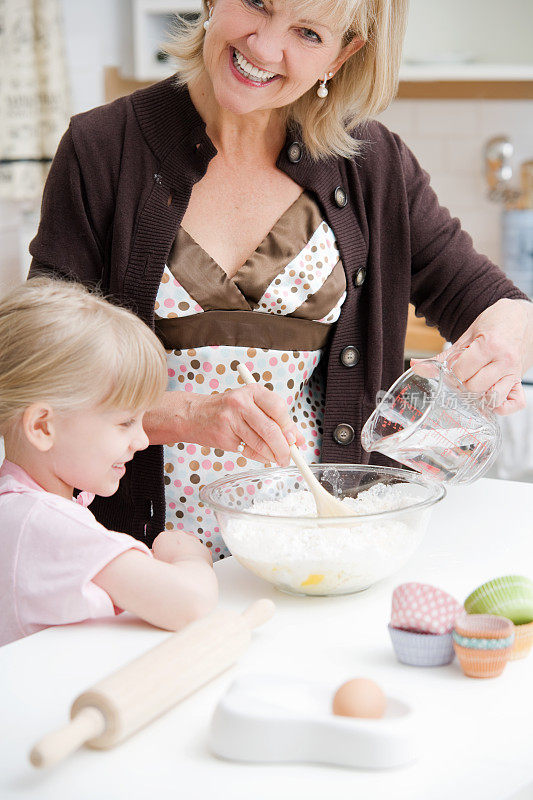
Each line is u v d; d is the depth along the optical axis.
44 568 1.04
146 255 1.43
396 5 1.41
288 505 1.23
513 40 3.50
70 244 1.47
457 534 1.31
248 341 1.45
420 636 0.91
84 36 3.59
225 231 1.47
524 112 3.61
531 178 3.61
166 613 1.01
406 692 0.81
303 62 1.28
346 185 1.54
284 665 0.93
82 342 1.13
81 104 3.65
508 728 0.81
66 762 0.77
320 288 1.48
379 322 1.55
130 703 0.77
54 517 1.06
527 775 0.74
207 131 1.46
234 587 1.14
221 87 1.31
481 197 3.71
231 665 0.92
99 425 1.16
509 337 1.42
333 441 1.54
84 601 1.02
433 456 1.24
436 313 1.70
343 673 0.91
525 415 2.64
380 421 1.26
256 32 1.24
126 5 3.55
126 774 0.75
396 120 3.70
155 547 1.18
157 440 1.33
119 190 1.45
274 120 1.47
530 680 0.89
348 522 1.05
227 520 1.12
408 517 1.09
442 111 3.66
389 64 1.44
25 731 0.82
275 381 1.47
